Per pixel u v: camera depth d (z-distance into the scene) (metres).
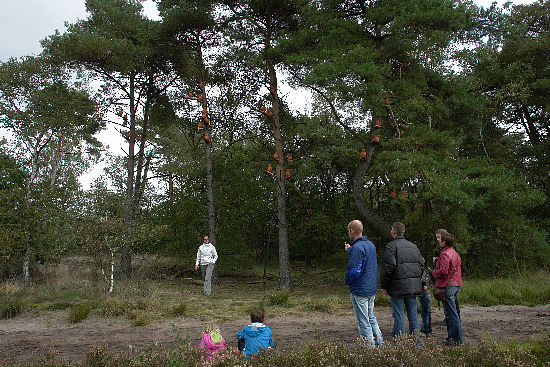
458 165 15.05
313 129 20.78
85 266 15.53
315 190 24.86
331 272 22.88
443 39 12.55
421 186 13.62
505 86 19.09
